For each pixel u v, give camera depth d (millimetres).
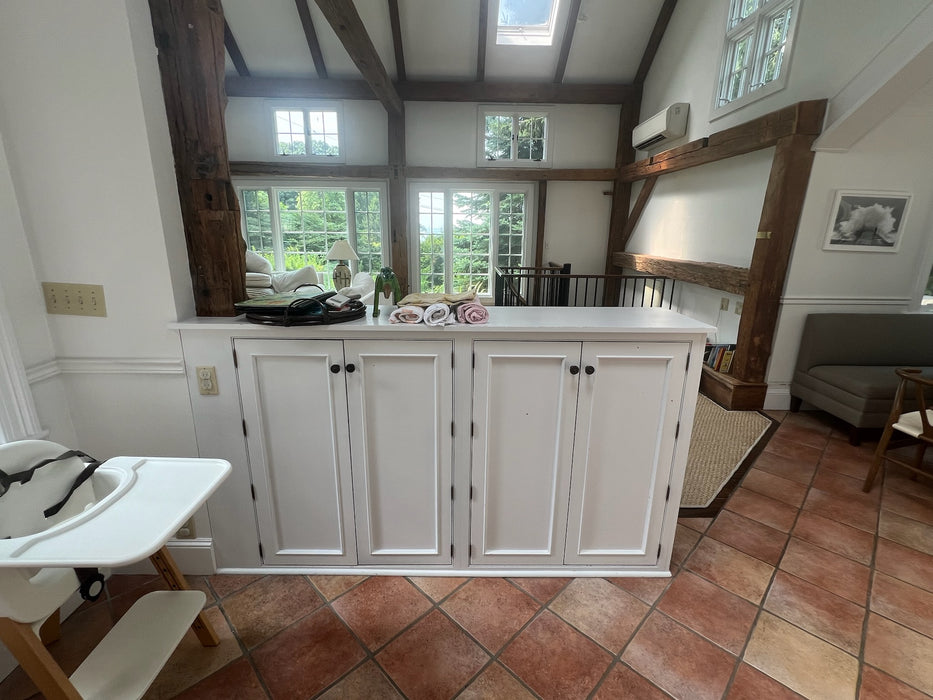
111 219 1398
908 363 3217
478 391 1536
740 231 3721
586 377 1520
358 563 1754
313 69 5754
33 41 1264
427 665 1392
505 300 5465
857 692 1315
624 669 1383
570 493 1663
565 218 6500
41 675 999
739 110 3715
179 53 1388
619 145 6094
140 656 1193
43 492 1087
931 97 2734
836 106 2816
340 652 1432
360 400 1540
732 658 1420
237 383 1537
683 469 1644
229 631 1504
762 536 2010
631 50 5480
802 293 3256
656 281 5496
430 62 5629
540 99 5895
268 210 6422
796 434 3039
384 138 6125
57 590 1052
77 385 1546
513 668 1385
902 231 3152
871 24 2576
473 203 6477
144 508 1002
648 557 1750
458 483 1646
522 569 1768
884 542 1965
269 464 1624
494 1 4973
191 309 1569
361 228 6531
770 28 3465
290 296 1603
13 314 1355
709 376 3787
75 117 1316
